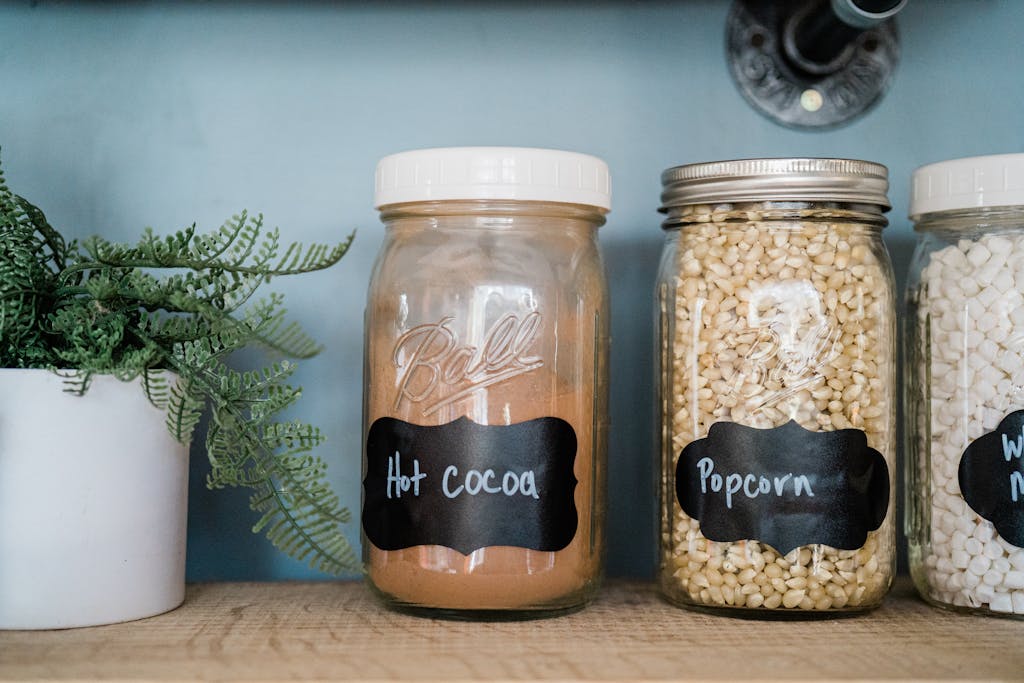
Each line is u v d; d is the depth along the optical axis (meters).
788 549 0.62
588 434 0.65
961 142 0.82
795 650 0.56
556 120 0.81
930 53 0.83
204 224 0.79
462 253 0.63
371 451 0.65
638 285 0.81
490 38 0.81
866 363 0.65
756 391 0.63
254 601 0.68
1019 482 0.64
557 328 0.64
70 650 0.55
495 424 0.61
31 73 0.79
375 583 0.64
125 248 0.61
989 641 0.58
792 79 0.82
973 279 0.66
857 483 0.64
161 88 0.80
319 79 0.80
